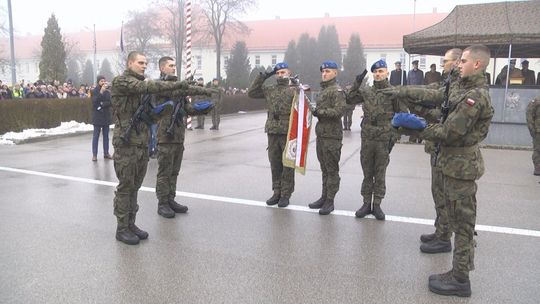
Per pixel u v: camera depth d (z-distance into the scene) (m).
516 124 12.61
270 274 4.07
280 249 4.67
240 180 7.85
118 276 3.99
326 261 4.38
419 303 3.59
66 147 11.65
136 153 4.72
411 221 5.66
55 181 7.70
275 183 6.28
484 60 3.57
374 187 5.75
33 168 8.85
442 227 4.62
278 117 6.04
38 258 4.36
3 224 5.36
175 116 5.60
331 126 5.80
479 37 12.70
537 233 5.29
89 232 5.10
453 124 3.47
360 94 5.67
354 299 3.64
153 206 6.19
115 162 4.71
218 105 16.53
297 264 4.30
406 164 9.70
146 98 4.74
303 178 8.05
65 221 5.49
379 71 5.45
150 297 3.62
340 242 4.90
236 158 10.16
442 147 3.76
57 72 24.88
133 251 4.57
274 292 3.73
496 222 5.71
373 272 4.15
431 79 14.30
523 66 14.23
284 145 6.05
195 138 13.91
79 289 3.74
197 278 3.97
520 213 6.12
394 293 3.75
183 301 3.57
